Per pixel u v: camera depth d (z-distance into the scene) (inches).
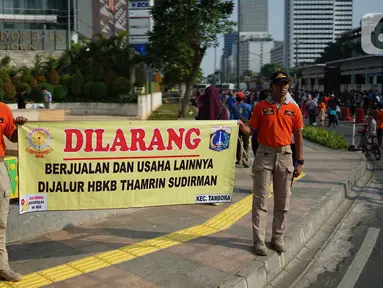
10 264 180.5
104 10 1902.1
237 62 1295.5
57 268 177.3
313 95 1483.8
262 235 194.2
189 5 796.6
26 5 1482.5
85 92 1081.4
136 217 250.8
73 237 215.2
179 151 201.3
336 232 256.4
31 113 518.9
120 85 1083.3
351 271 199.6
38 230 215.3
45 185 184.1
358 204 320.8
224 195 209.9
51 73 1116.5
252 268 179.2
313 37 5418.3
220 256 191.9
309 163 457.4
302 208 274.7
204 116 301.9
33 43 1339.8
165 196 202.2
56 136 183.3
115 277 170.1
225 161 208.1
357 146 627.2
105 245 204.2
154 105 1480.1
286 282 186.7
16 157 205.3
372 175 435.8
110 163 192.2
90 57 1167.0
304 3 5359.3
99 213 245.4
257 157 192.7
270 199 293.3
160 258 189.2
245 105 402.3
